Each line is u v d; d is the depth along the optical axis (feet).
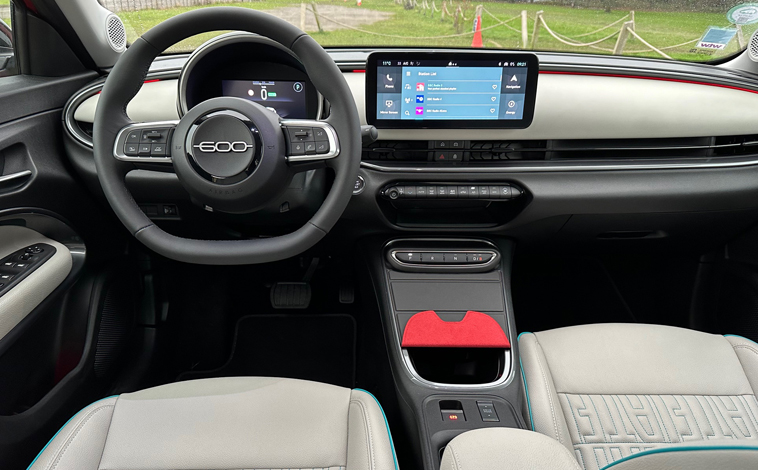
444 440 3.05
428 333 3.70
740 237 4.31
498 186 3.77
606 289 5.85
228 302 5.46
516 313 5.54
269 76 3.22
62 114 3.75
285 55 3.07
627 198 3.77
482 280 4.00
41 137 3.53
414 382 3.47
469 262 4.02
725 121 3.76
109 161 2.63
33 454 3.20
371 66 3.40
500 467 2.14
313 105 3.30
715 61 4.52
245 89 3.28
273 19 2.47
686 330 3.56
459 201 3.90
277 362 5.29
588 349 3.41
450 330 3.71
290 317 5.82
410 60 3.38
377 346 4.14
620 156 3.89
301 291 5.59
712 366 3.26
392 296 3.94
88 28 3.96
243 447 2.48
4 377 3.00
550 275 5.94
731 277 4.52
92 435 2.52
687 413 3.02
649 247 4.52
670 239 4.33
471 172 3.73
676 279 5.08
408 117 3.55
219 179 2.49
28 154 3.37
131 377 4.40
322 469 2.41
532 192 3.76
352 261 4.79
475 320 3.79
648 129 3.77
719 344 3.41
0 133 3.20
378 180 3.74
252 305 5.80
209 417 2.63
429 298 3.93
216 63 3.16
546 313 5.54
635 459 2.58
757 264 4.14
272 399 2.76
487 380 3.61
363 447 2.48
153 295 4.80
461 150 3.77
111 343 4.23
